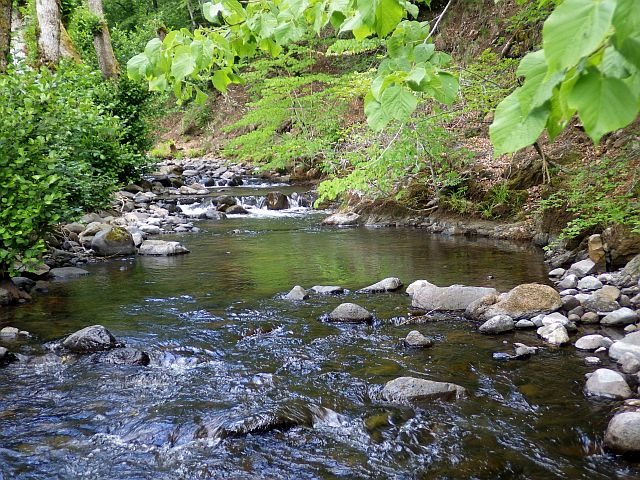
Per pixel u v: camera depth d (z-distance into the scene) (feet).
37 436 11.00
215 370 14.02
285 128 69.97
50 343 15.89
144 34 74.95
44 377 13.80
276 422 11.17
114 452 10.44
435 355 14.56
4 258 19.90
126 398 12.57
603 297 17.30
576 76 3.04
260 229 36.29
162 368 14.30
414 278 22.50
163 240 32.32
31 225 19.69
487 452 10.05
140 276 23.89
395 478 9.41
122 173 47.44
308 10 6.88
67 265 26.20
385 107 5.24
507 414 11.35
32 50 43.50
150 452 10.42
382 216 37.29
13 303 19.98
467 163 34.71
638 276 19.44
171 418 11.55
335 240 31.91
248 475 9.61
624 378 12.58
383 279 22.52
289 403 12.04
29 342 16.03
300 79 54.19
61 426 11.37
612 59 2.96
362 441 10.61
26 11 47.93
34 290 21.66
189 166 69.62
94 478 9.62
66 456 10.30
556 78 3.18
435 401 12.00
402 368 13.78
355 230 35.35
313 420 11.42
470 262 25.14
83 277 23.85
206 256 28.02
